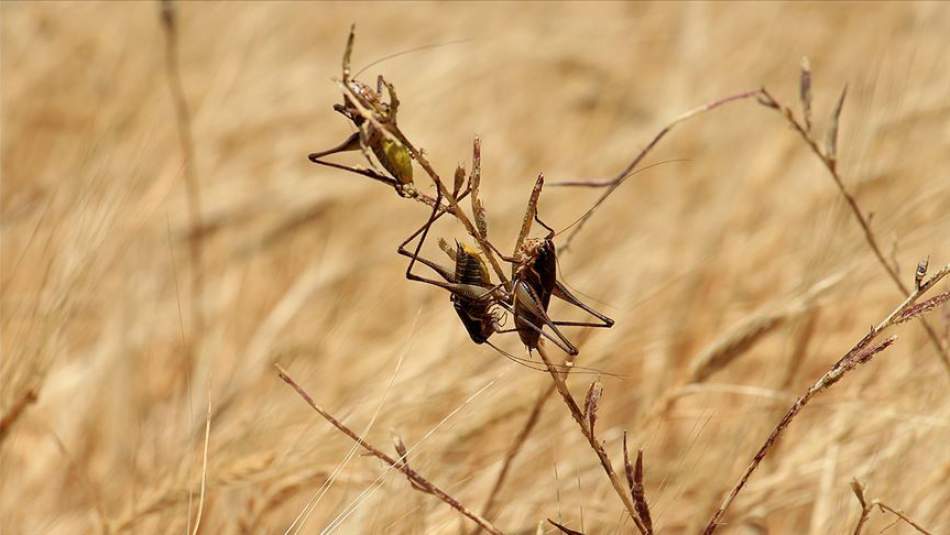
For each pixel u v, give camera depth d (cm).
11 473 98
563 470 90
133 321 107
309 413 94
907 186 113
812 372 101
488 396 91
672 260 116
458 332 98
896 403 94
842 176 111
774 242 115
